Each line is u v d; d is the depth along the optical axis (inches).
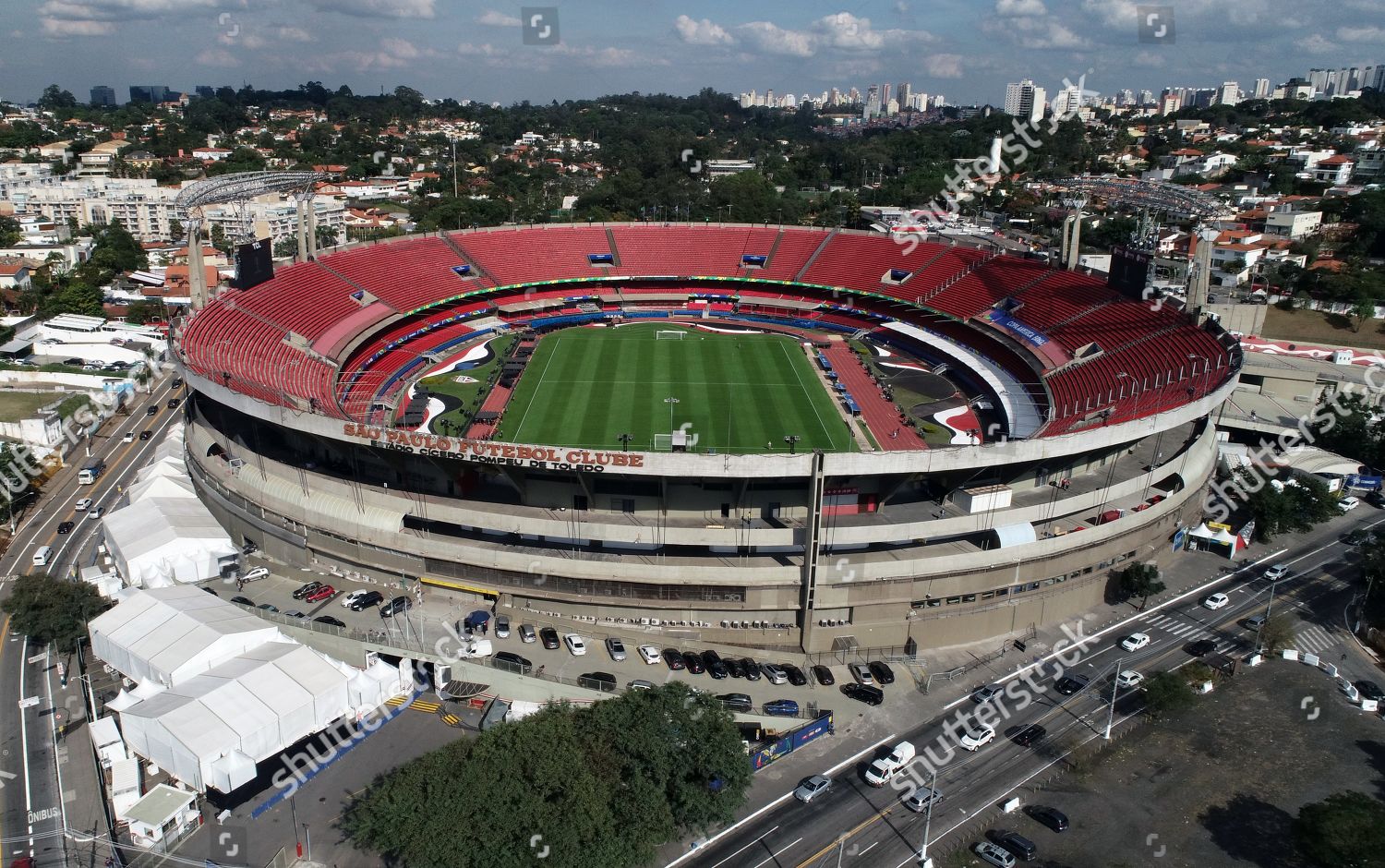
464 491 3097.9
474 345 5324.8
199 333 3905.0
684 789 2015.3
